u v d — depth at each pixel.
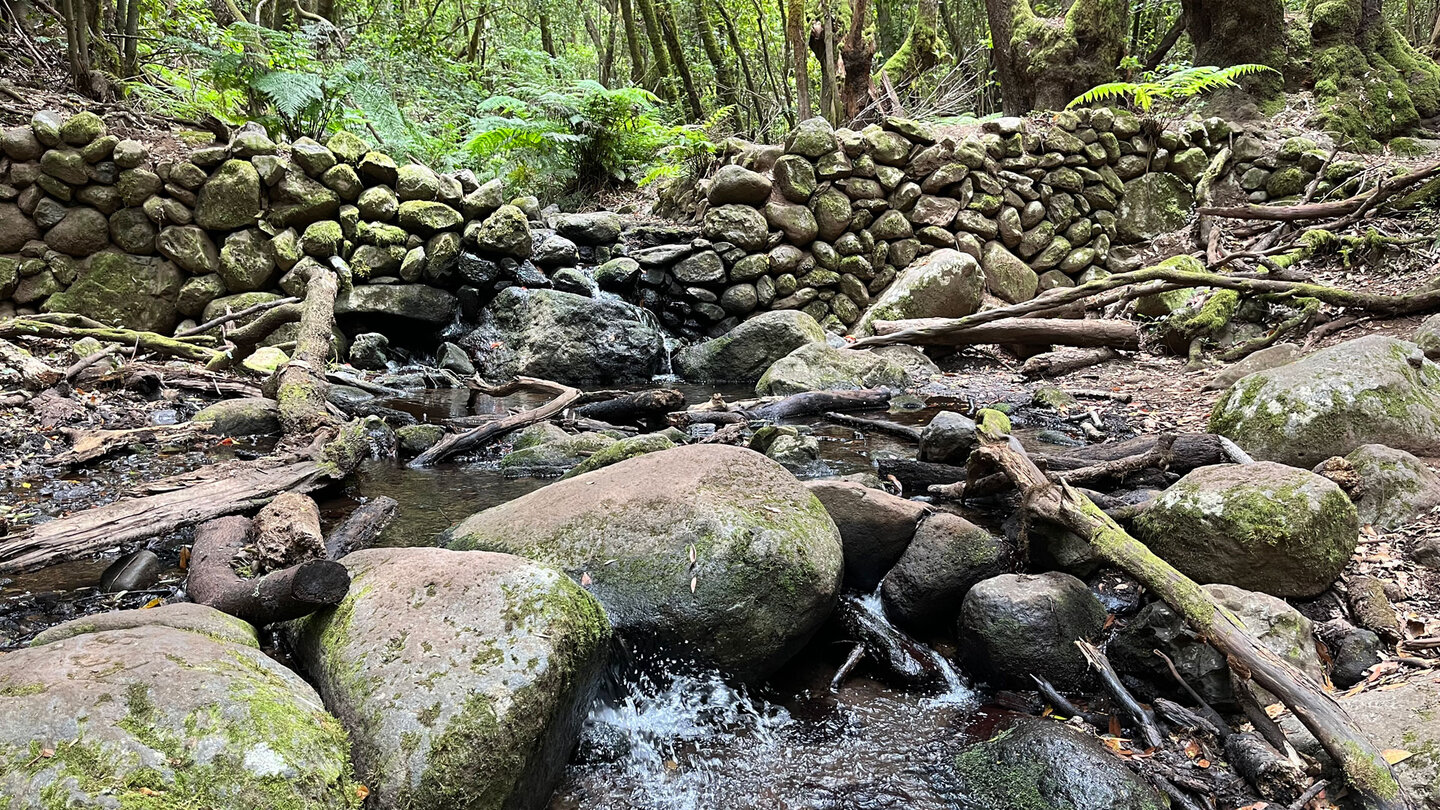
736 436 4.82
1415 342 4.39
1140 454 3.61
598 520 2.74
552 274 7.44
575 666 2.10
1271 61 8.95
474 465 4.46
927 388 6.07
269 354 5.95
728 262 7.57
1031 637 2.58
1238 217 7.29
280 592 2.21
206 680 1.69
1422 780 1.83
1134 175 8.42
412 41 11.16
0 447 4.02
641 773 2.29
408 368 6.80
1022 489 2.98
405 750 1.81
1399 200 6.62
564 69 11.29
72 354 5.41
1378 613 2.46
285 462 3.88
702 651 2.51
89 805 1.43
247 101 8.33
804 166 7.71
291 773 1.61
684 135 8.91
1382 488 2.96
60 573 2.95
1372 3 8.95
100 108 6.96
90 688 1.60
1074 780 2.04
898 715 2.57
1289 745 2.08
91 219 6.27
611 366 6.75
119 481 3.74
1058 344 6.65
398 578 2.24
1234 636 2.20
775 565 2.57
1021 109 9.57
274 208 6.71
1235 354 5.78
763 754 2.38
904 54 11.52
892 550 3.12
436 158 9.63
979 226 7.90
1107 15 8.95
